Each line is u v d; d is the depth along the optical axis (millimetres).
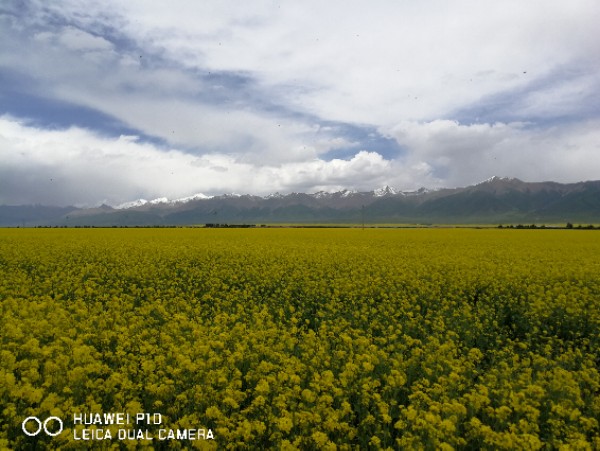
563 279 18594
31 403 5695
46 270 18922
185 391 6445
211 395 6383
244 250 26812
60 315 9891
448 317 12797
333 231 60344
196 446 5059
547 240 41312
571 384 7164
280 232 55000
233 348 8789
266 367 7273
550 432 6254
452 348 9305
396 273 18906
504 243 37625
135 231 54094
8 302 11469
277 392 6711
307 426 5723
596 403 6793
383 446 5680
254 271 18719
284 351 9016
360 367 7875
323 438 5188
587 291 15039
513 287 16562
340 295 15477
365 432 6012
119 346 8250
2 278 16000
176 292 15539
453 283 17000
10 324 8477
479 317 12797
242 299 14578
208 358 7832
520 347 10188
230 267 20656
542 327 12398
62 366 6770
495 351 9398
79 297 14062
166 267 20484
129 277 18188
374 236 47062
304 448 5527
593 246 34219
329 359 8195
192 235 44750
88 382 6395
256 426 5398
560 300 13578
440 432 5344
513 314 13852
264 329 10383
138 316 10836
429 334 11148
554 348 10742
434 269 20266
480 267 20578
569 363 9109
